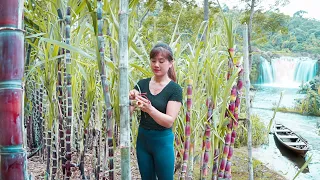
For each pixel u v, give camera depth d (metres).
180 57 2.50
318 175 5.09
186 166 2.13
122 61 1.03
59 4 1.67
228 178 1.99
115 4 1.46
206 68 1.99
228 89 1.76
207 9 10.05
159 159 1.82
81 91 2.88
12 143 0.70
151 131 1.82
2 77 0.69
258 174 3.94
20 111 0.71
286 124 10.05
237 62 1.81
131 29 1.50
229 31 1.78
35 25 1.75
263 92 17.61
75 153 3.48
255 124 6.98
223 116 1.83
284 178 3.91
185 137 2.09
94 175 2.77
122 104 1.04
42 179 2.81
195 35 2.45
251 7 11.76
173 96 1.74
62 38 1.71
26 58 1.77
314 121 10.59
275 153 6.16
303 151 5.91
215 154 2.02
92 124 2.88
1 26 0.68
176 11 10.42
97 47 1.28
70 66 1.76
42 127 3.18
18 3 0.69
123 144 1.05
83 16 1.54
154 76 1.84
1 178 0.71
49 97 1.86
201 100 2.20
